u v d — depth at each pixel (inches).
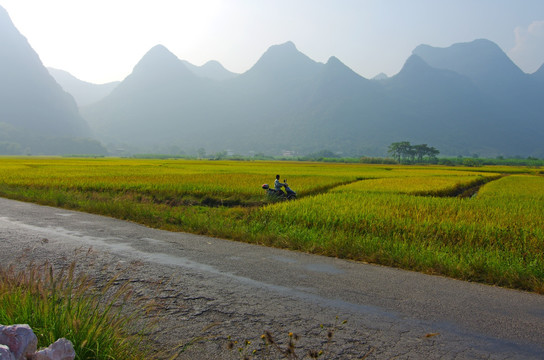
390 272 250.8
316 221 404.5
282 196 717.3
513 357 138.5
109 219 450.9
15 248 283.1
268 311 175.3
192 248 303.6
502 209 517.7
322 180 1170.6
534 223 399.2
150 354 132.3
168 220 437.7
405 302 192.5
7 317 121.3
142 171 1493.6
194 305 180.4
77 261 250.5
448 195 981.2
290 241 325.1
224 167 2154.3
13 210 504.4
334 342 145.9
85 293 184.7
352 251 291.4
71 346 99.2
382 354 137.6
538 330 162.9
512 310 186.5
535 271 242.2
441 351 141.3
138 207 490.9
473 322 169.5
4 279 143.1
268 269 247.1
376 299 195.6
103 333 123.1
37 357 91.7
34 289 136.6
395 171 2210.9
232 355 134.6
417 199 612.4
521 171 2787.9
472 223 379.6
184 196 735.7
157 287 191.2
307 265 261.3
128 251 286.0
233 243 330.6
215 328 155.9
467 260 271.3
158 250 292.7
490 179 1856.5
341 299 193.8
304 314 172.9
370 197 634.2
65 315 124.7
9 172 1284.4
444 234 352.2
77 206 552.1
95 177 1050.7
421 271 257.4
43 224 400.5
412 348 142.9
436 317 174.1
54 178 988.6
